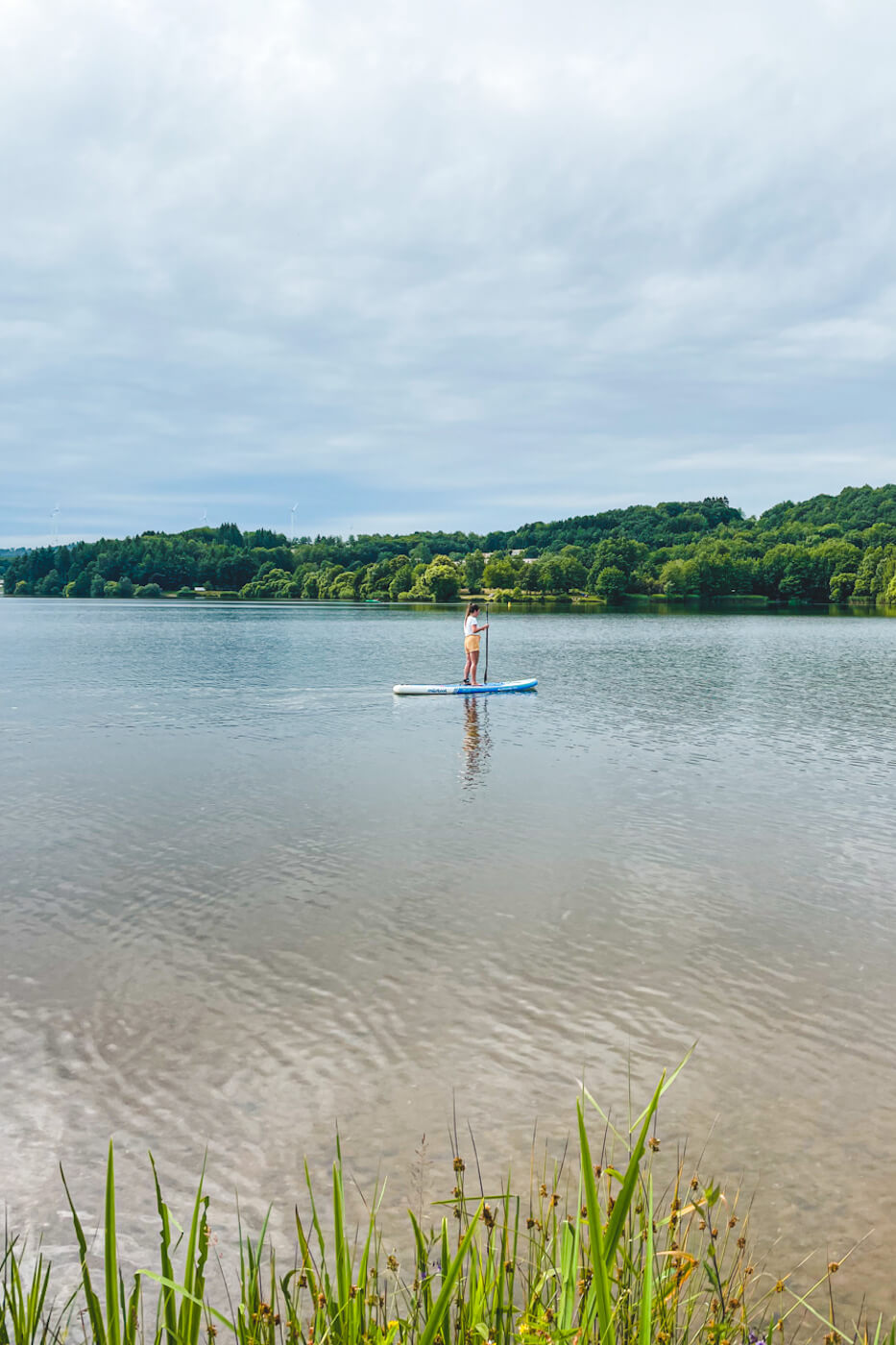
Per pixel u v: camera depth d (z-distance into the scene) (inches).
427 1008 354.0
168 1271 144.4
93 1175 258.1
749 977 383.9
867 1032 339.0
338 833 593.9
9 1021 341.1
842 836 591.8
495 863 531.5
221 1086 299.9
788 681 1549.0
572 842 575.2
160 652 2197.3
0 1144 269.9
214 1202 247.4
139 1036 331.6
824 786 738.2
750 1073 310.7
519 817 637.3
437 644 2524.6
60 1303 214.4
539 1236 229.8
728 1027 341.7
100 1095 294.2
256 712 1166.3
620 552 7199.8
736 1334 186.1
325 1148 269.4
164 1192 251.0
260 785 737.6
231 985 372.8
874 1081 307.0
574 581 7096.5
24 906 459.5
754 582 6973.4
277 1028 337.4
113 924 436.1
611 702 1264.8
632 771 794.8
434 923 439.2
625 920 444.8
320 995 363.6
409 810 655.8
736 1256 227.0
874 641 2674.7
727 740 959.0
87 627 3371.1
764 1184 255.0
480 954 404.2
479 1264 164.4
